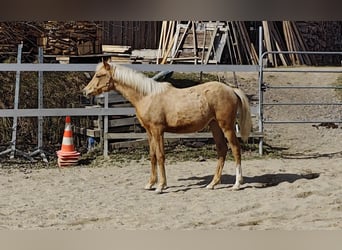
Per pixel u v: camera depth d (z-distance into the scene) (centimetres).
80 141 995
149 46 1534
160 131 714
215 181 739
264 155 952
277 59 1620
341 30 1764
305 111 1177
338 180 764
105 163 901
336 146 1013
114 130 962
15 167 874
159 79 1061
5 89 1030
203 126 719
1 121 986
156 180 740
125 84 714
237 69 957
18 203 663
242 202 662
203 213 616
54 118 1001
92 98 1021
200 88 721
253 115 1011
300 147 1007
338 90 1265
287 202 659
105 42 1472
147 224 572
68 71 974
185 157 934
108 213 617
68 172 845
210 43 1491
